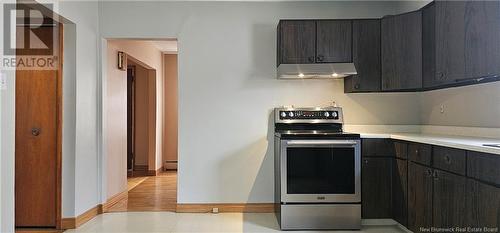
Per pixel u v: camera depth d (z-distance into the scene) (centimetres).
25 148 333
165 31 389
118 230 321
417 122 388
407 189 297
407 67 335
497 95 265
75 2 330
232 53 389
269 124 390
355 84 358
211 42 389
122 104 461
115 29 388
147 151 685
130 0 387
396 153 319
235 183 388
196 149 387
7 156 231
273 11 390
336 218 326
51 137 333
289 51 359
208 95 388
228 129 389
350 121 390
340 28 359
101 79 387
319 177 327
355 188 325
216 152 388
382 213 329
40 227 332
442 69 283
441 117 343
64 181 331
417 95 388
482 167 199
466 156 214
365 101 391
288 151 327
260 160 388
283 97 390
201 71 388
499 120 264
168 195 473
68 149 332
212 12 389
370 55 357
